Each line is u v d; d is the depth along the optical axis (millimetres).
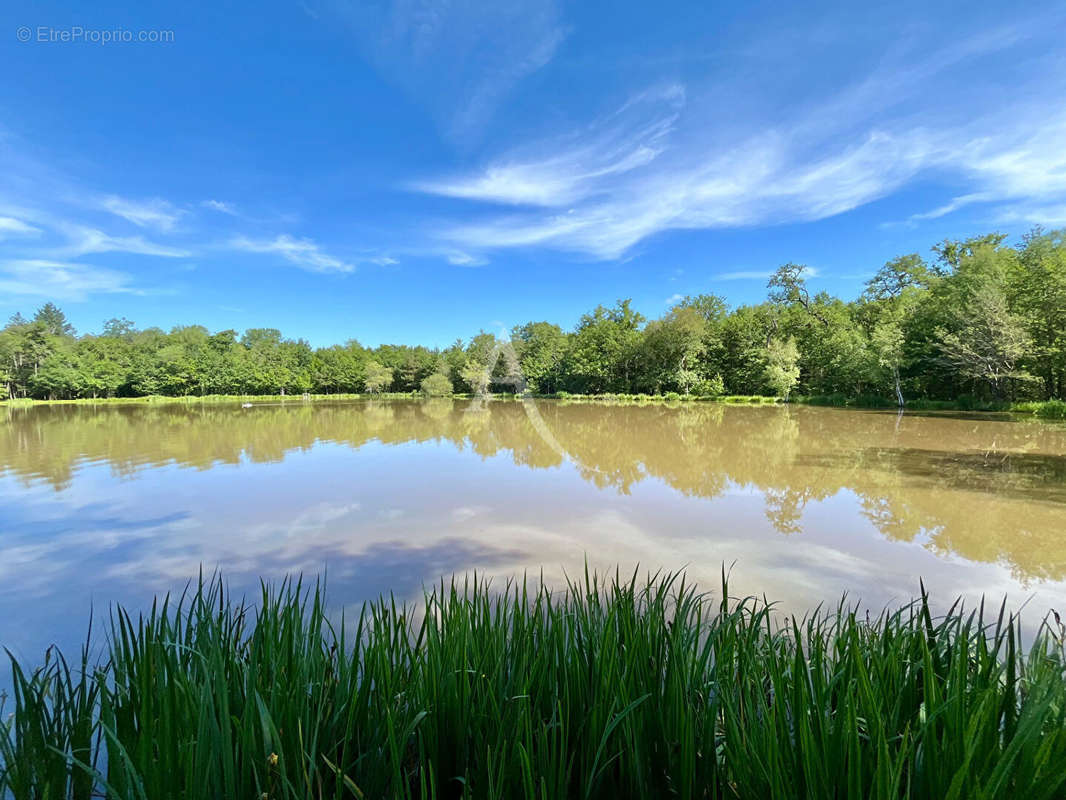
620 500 8914
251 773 1378
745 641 1996
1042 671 1365
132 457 14273
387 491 9781
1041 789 1053
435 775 1599
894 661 1607
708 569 5590
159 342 68000
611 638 1822
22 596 5121
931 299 30281
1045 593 4840
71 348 61031
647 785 1508
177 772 1238
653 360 48062
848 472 11016
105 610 4789
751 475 10930
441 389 54438
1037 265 25438
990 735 1188
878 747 1114
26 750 1487
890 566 5617
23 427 23953
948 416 24172
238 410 38719
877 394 33375
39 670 1885
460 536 6945
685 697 1634
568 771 1449
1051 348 23500
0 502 9086
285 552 6391
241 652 2029
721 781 1505
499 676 1835
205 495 9523
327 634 3748
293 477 11258
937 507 8047
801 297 44562
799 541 6543
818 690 1435
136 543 6773
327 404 47406
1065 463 11805
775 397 39438
